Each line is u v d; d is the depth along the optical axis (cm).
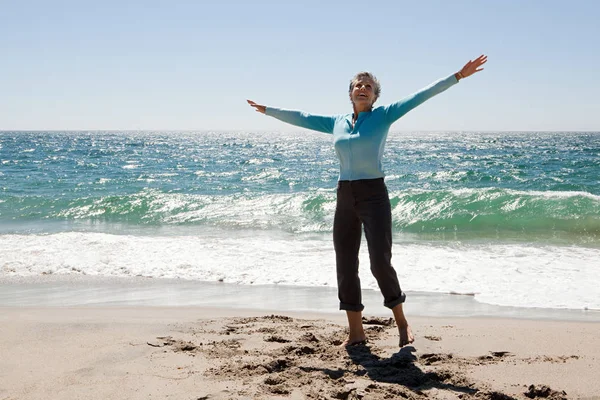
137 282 710
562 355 371
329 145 8800
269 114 408
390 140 11794
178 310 551
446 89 344
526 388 304
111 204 1592
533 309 559
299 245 955
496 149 6462
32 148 6869
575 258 828
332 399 286
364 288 655
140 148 7231
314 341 401
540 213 1280
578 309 557
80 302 602
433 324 477
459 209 1334
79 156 5016
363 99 364
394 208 1367
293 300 605
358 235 380
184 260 830
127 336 410
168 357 355
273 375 315
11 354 361
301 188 2264
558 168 3064
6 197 1794
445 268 757
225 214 1459
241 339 405
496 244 998
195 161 4300
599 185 2145
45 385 302
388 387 298
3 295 642
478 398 289
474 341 404
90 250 908
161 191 2161
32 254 880
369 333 424
